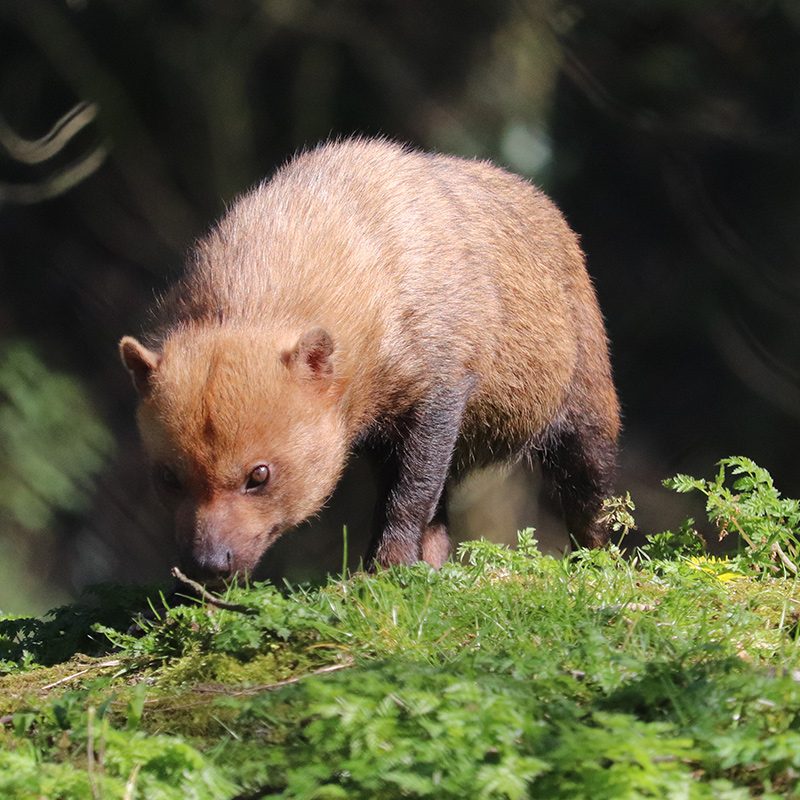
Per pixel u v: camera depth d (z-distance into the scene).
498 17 25.31
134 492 24.59
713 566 9.45
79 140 26.81
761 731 6.16
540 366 11.74
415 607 8.16
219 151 26.03
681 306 25.77
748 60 24.44
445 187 10.99
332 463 9.67
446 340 10.45
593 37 24.14
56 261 26.28
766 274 24.38
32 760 6.33
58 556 23.62
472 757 5.76
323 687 6.23
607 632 7.80
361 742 6.02
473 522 23.30
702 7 23.39
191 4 26.16
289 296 9.79
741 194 25.91
